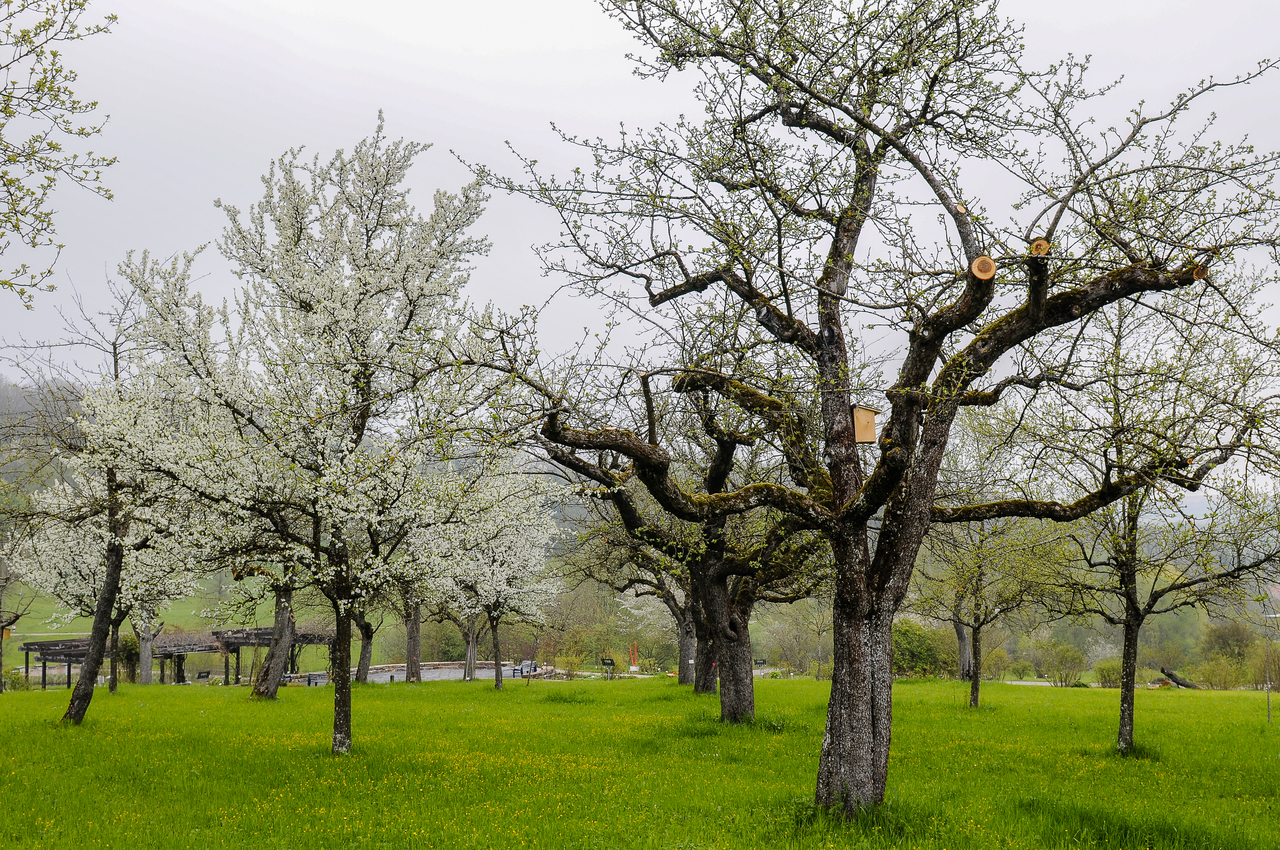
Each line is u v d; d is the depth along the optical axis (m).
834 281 11.18
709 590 19.23
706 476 17.69
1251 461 8.72
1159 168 9.14
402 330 17.73
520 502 21.45
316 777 12.85
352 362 15.59
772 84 10.40
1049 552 16.41
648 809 10.62
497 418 10.02
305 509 15.73
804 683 37.22
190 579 18.39
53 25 8.24
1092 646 54.31
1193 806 11.12
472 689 34.31
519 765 13.85
